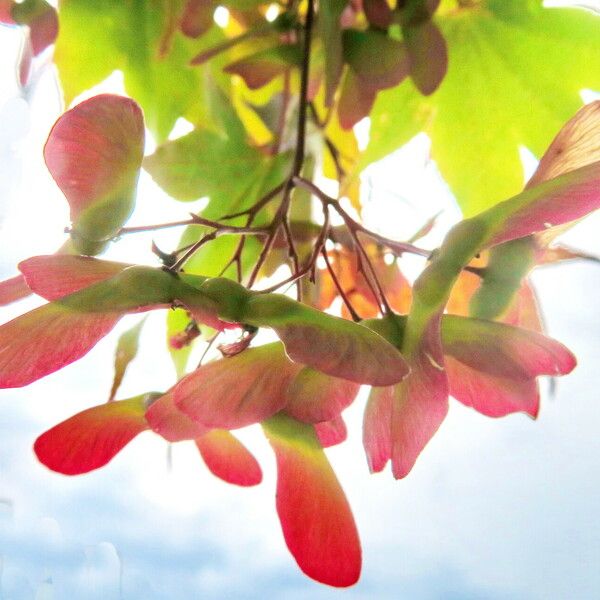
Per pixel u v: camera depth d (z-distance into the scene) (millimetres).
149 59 239
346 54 232
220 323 166
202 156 234
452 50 238
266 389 167
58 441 174
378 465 168
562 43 232
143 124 170
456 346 175
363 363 156
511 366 173
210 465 191
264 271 232
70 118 166
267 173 237
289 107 242
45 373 161
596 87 233
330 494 174
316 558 169
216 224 200
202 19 238
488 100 239
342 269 234
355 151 250
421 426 161
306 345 159
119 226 174
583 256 196
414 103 240
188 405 165
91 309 165
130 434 178
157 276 167
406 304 232
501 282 192
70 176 169
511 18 233
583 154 173
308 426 178
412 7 230
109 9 235
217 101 238
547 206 164
